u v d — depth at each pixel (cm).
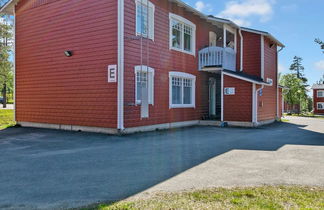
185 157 621
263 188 398
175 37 1270
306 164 555
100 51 995
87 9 1033
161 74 1162
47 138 916
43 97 1180
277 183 425
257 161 580
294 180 443
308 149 721
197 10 1323
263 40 1474
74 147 750
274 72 1705
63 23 1106
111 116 971
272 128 1278
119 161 584
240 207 325
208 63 1410
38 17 1192
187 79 1367
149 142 830
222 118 1363
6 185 425
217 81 1633
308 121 1798
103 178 459
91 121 1027
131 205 333
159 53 1149
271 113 1616
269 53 1598
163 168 523
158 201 346
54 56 1138
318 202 342
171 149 718
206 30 1521
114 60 957
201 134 1029
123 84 955
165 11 1187
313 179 449
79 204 343
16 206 340
